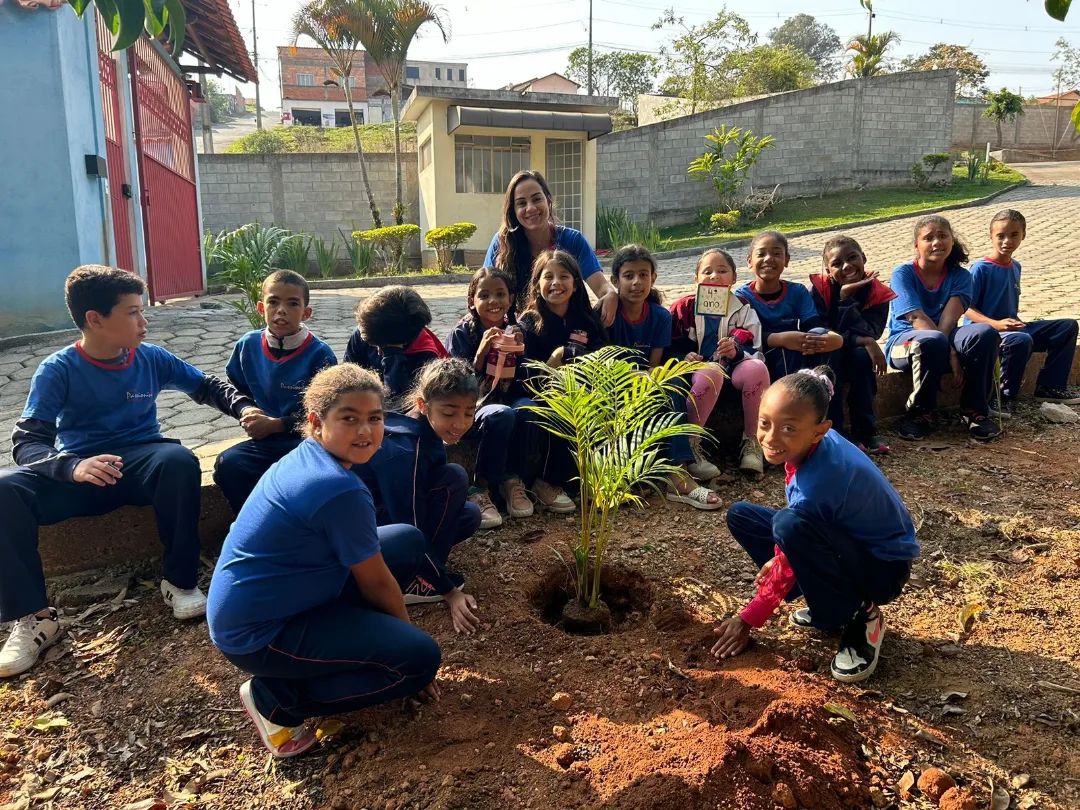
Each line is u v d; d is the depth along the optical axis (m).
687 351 4.42
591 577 3.31
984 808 2.09
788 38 53.75
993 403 5.15
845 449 2.61
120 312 3.05
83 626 3.09
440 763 2.25
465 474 3.11
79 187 7.28
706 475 4.12
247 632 2.24
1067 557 3.32
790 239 15.30
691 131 19.09
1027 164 28.72
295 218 17.03
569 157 15.93
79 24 7.36
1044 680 2.58
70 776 2.35
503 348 3.71
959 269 4.98
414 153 17.55
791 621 2.95
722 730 2.28
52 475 2.90
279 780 2.29
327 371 2.34
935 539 3.54
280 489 2.25
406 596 3.07
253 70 12.49
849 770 2.17
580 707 2.49
